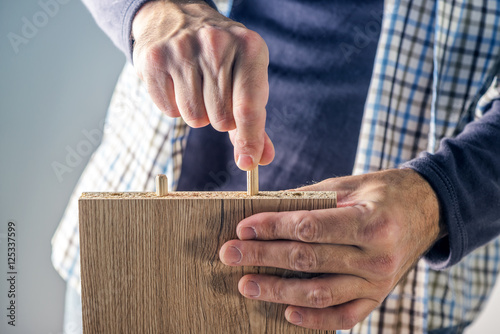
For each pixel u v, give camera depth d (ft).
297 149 2.73
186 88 1.97
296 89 2.72
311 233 1.79
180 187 2.81
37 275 4.80
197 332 1.86
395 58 2.68
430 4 2.67
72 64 4.58
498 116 2.49
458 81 2.74
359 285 1.86
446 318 2.80
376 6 2.67
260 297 1.83
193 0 2.26
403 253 1.94
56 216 4.78
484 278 2.95
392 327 2.75
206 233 1.83
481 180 2.24
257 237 1.81
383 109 2.71
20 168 4.68
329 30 2.69
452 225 2.12
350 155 2.73
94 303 1.85
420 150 2.78
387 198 1.96
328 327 1.86
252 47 1.94
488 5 2.66
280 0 2.71
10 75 4.51
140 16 2.23
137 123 2.90
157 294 1.85
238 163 1.86
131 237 1.83
